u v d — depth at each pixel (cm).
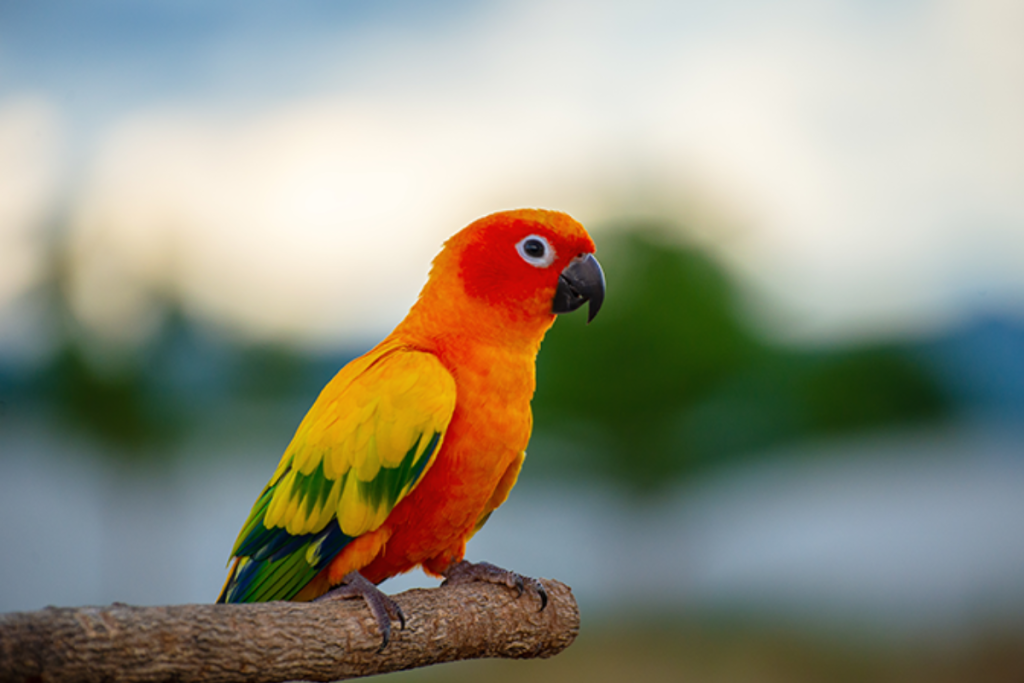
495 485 479
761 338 1980
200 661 325
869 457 2612
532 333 502
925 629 1545
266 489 496
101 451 1475
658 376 1836
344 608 388
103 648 303
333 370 2002
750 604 1762
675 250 1875
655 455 1895
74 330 1363
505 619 438
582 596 1958
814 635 1566
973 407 2447
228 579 492
